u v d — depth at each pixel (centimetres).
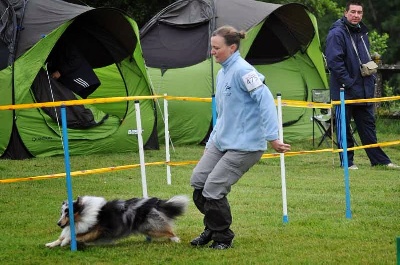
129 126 1648
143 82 1714
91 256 794
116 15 1648
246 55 1775
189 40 1816
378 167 1478
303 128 1903
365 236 890
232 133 789
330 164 1529
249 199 1140
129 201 830
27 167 1409
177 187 1247
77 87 1566
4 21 1545
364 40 1459
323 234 900
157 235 835
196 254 799
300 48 1962
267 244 848
